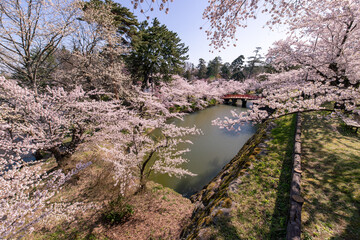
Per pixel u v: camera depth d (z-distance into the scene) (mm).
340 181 3561
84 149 7051
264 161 4617
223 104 30578
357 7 5348
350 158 4359
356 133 5926
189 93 20688
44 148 5777
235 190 3672
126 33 14766
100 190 5773
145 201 5680
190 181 8125
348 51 6227
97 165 7340
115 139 7137
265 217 2963
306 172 3977
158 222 4766
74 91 6406
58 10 6281
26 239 3867
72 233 4184
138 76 18328
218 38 4676
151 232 4395
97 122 7348
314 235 2506
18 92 4559
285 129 6828
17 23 5371
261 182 3826
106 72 11148
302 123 7145
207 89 29484
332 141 5422
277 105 4422
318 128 6520
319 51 7199
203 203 4953
